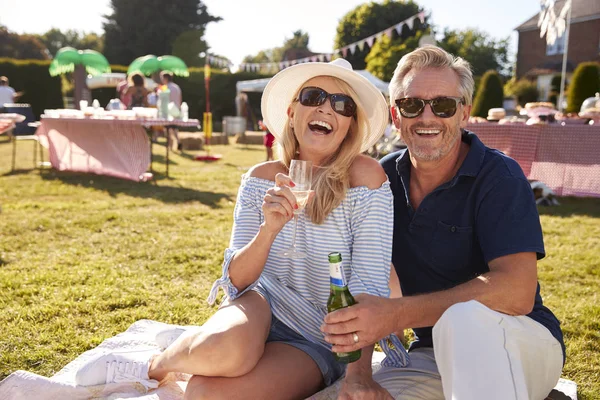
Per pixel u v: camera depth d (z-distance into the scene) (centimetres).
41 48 5216
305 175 194
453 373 145
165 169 995
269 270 221
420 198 212
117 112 870
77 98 1872
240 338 175
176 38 4112
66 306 329
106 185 799
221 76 2639
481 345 145
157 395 200
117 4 4178
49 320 309
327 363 204
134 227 544
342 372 218
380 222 209
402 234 214
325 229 214
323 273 215
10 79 2261
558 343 179
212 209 648
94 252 455
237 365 176
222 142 1652
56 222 548
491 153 201
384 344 202
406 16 3622
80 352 272
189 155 1284
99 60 1848
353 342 171
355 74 216
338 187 212
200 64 4006
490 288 172
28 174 893
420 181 210
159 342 251
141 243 485
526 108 788
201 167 1052
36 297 342
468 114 207
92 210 615
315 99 215
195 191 769
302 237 216
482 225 189
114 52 4191
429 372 196
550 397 209
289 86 238
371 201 210
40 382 203
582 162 733
